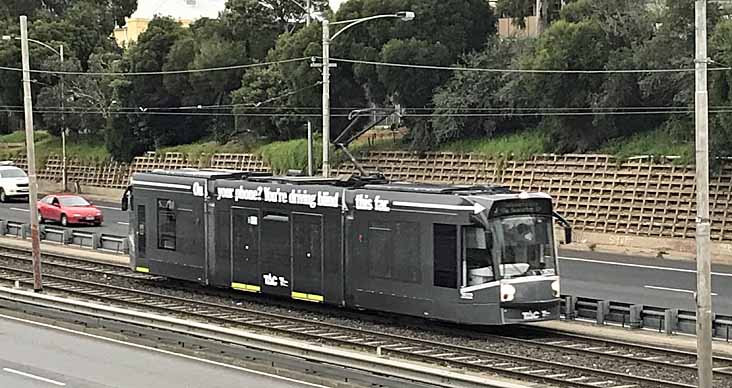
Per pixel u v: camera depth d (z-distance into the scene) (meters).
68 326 24.56
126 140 71.19
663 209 42.75
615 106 46.50
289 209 27.89
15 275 35.50
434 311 24.53
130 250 33.25
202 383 18.27
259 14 70.06
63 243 45.22
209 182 30.38
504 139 51.38
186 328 21.86
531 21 59.66
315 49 56.88
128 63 72.50
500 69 51.94
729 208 40.84
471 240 23.89
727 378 19.94
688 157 42.56
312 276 27.30
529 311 24.00
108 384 18.27
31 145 29.61
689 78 43.47
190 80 68.88
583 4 49.41
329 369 17.97
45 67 76.06
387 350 22.16
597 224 45.00
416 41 53.53
